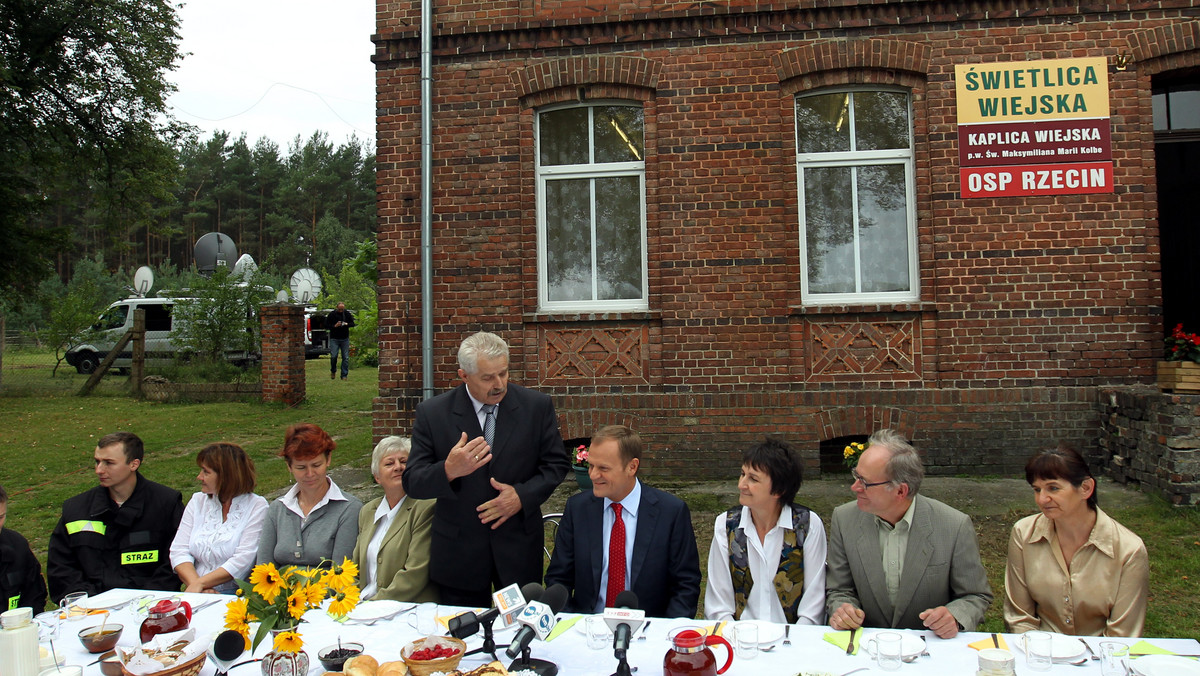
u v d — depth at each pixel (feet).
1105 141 25.96
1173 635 14.60
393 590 12.80
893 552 11.30
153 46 60.64
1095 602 10.95
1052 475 10.97
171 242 197.36
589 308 28.35
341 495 14.39
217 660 8.76
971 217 26.25
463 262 27.99
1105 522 11.10
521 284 27.76
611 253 28.45
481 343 12.39
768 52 27.07
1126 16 25.96
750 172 27.09
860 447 24.85
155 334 72.08
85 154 61.31
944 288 26.27
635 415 27.04
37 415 45.70
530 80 27.84
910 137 27.32
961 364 26.16
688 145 27.32
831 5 26.68
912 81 26.76
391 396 28.25
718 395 26.81
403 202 28.35
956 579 10.99
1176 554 18.48
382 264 28.40
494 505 12.14
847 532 11.53
